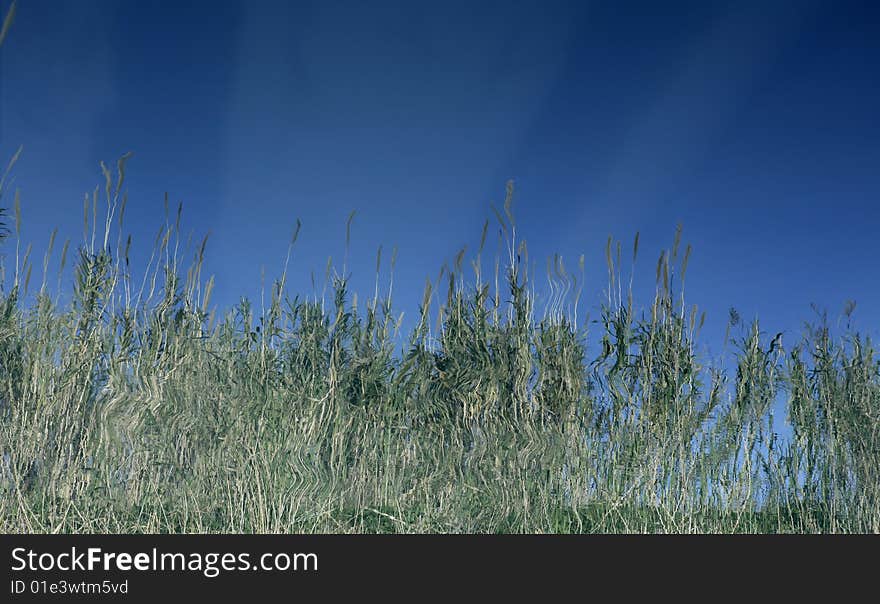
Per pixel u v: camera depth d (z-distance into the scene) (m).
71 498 3.97
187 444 4.18
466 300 4.82
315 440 4.25
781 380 4.77
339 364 4.57
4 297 4.27
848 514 4.51
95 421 4.07
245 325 4.70
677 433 4.54
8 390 4.08
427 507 4.24
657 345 4.70
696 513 4.42
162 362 4.31
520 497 4.28
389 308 4.83
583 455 4.50
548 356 4.63
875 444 4.56
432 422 4.60
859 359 4.82
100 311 4.34
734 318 4.83
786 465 4.67
